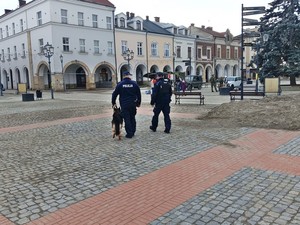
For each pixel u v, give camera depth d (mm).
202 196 4387
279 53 27859
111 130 9758
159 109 9055
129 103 8406
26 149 7566
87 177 5332
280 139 7707
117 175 5387
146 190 4672
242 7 16531
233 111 11344
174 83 32344
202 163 5934
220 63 62062
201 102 18031
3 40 49062
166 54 51969
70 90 39781
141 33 47594
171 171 5516
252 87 33406
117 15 44844
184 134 8750
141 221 3721
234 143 7465
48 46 30016
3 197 4570
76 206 4188
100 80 45344
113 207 4125
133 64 46938
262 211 3883
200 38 57562
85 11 40688
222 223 3617
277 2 28984
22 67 45000
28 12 41719
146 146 7418
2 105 21172
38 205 4254
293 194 4371
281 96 12539
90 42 41375
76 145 7797
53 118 13422
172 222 3674
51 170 5793
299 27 27031
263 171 5375
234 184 4801
